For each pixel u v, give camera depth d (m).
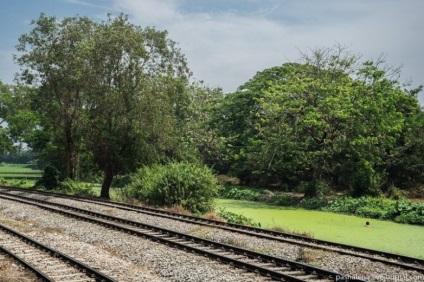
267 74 56.62
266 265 13.34
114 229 19.62
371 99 37.84
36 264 12.81
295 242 16.44
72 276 11.75
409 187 43.16
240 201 41.28
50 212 24.89
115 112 36.62
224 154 57.19
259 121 52.16
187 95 64.25
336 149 39.00
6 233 17.78
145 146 36.88
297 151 39.94
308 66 41.78
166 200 28.98
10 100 76.75
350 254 14.66
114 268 12.52
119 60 36.66
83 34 41.00
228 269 12.83
